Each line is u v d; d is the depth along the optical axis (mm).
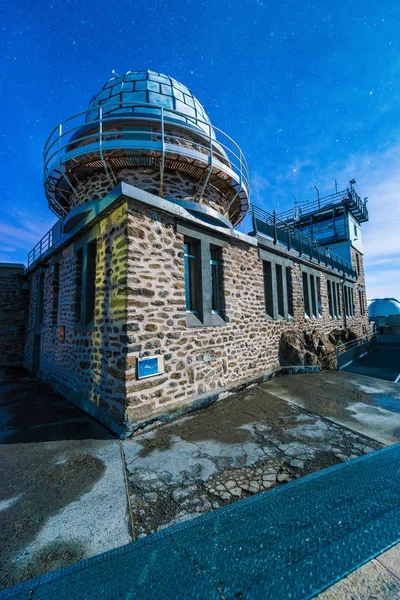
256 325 8297
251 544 1898
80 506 2727
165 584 1621
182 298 5656
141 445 4055
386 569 1656
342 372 9156
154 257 5164
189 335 5730
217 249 7203
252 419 5031
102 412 5090
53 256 9141
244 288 7906
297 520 2125
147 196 5020
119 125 7762
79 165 7211
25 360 12781
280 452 3791
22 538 2320
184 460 3609
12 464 3561
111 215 5355
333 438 4215
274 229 10133
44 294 10617
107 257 5406
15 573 1980
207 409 5570
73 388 6750
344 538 1890
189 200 7641
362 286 22734
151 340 4918
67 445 4090
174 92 9000
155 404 4871
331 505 2285
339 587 1549
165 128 7824
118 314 4832
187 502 2773
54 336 8547
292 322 10555
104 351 5273
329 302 15469
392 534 1915
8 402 6605
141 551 1917
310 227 22547
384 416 5121
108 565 1806
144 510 2674
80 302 7031
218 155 8023
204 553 1854
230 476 3227
